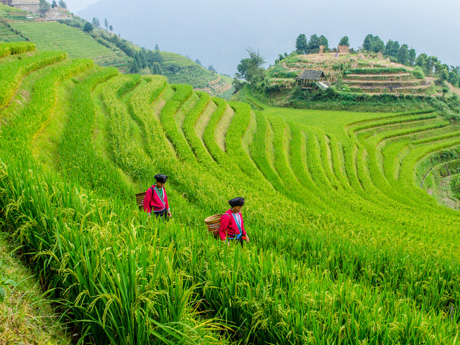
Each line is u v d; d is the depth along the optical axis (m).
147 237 6.25
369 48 163.50
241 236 8.84
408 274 9.82
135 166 16.45
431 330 5.29
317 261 9.69
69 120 19.64
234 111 47.34
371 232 17.62
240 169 28.11
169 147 23.88
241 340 5.21
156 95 35.97
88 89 27.66
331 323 4.97
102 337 4.45
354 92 98.81
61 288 4.69
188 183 17.28
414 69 115.50
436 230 25.77
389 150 63.44
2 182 6.18
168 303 4.40
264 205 18.27
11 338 3.65
